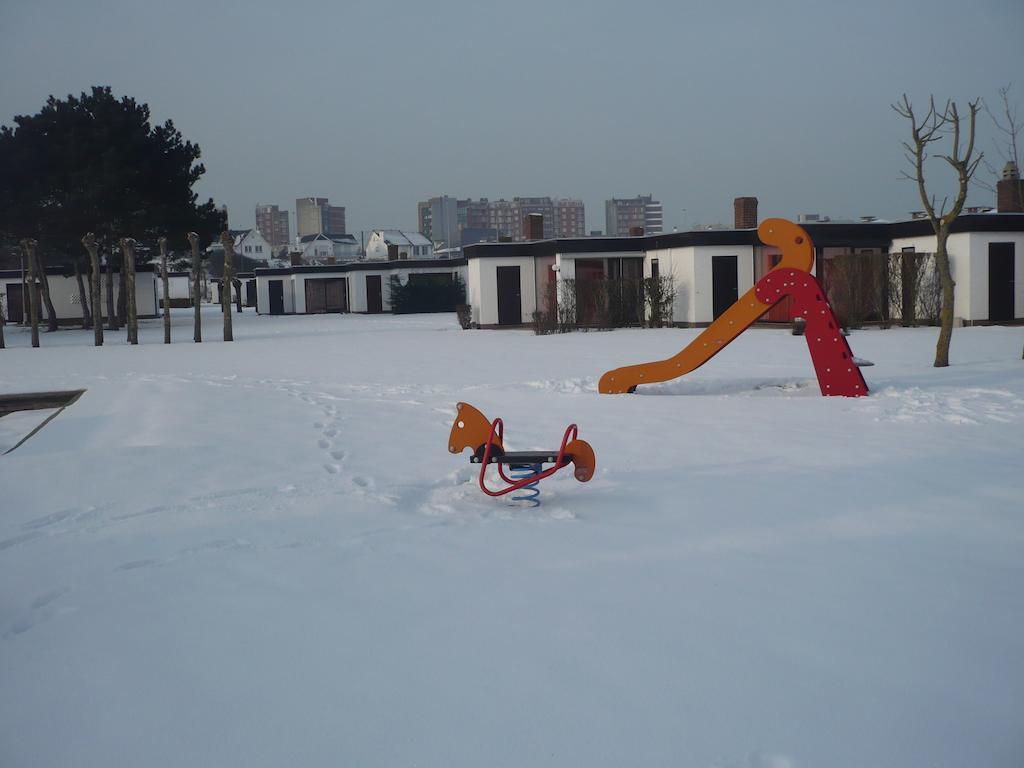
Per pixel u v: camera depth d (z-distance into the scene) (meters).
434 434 9.59
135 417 11.20
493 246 33.12
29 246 27.92
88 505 6.57
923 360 16.67
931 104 14.63
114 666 3.77
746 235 29.50
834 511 6.10
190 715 3.31
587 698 3.37
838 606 4.29
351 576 4.86
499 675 3.58
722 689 3.42
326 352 22.45
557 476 7.43
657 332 27.97
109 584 4.84
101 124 39.03
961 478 7.03
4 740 3.17
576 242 31.44
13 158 37.34
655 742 3.04
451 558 5.15
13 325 45.88
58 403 14.58
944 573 4.77
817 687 3.43
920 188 15.00
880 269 27.47
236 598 4.56
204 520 6.11
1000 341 21.00
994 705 3.28
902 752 2.96
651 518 5.99
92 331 38.75
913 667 3.61
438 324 37.75
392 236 117.56
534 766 2.90
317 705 3.36
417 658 3.76
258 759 2.98
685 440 8.98
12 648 3.99
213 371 17.84
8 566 5.21
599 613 4.24
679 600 4.40
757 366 16.44
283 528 5.87
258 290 58.34
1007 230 26.95
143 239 40.06
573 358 19.23
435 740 3.08
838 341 11.98
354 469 7.76
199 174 41.38
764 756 2.94
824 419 10.17
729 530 5.67
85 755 3.05
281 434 9.60
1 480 7.39
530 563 5.04
